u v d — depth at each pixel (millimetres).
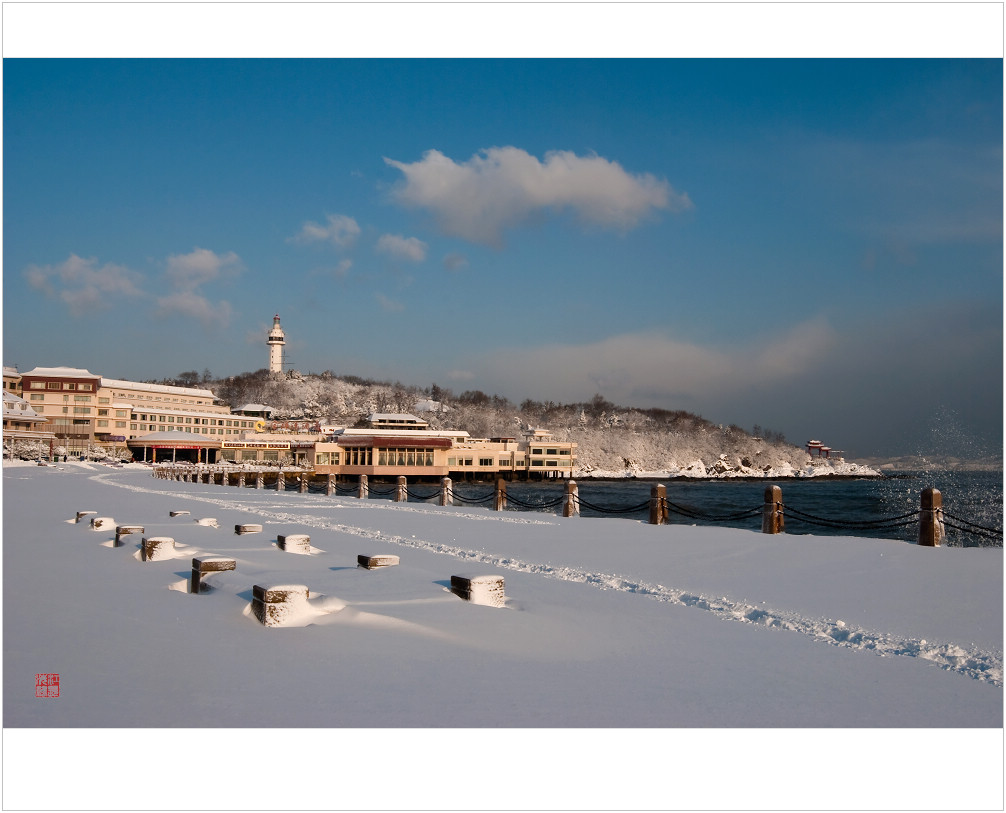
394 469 130375
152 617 7992
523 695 5914
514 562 13477
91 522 17875
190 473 77750
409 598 9039
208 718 5188
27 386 118188
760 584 11102
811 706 5852
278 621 7684
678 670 6746
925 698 6094
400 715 5379
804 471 199875
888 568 12422
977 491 57250
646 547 15500
